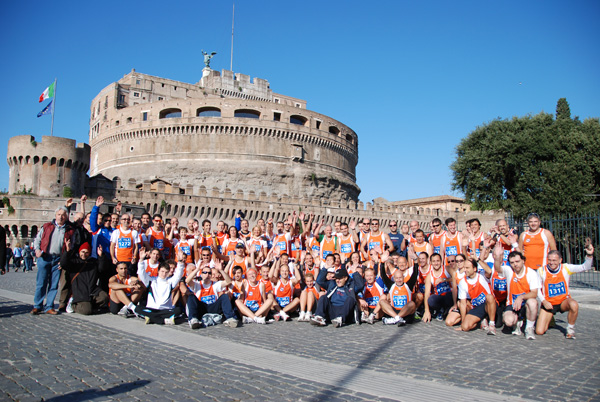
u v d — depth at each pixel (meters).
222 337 8.98
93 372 6.19
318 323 10.51
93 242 12.09
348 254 13.68
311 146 81.88
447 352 7.79
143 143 77.31
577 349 8.18
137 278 11.12
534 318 9.09
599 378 6.21
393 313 10.88
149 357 7.06
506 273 9.74
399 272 11.13
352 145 92.19
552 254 9.48
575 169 43.38
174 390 5.46
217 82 96.19
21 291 16.72
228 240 14.01
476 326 10.51
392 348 8.07
